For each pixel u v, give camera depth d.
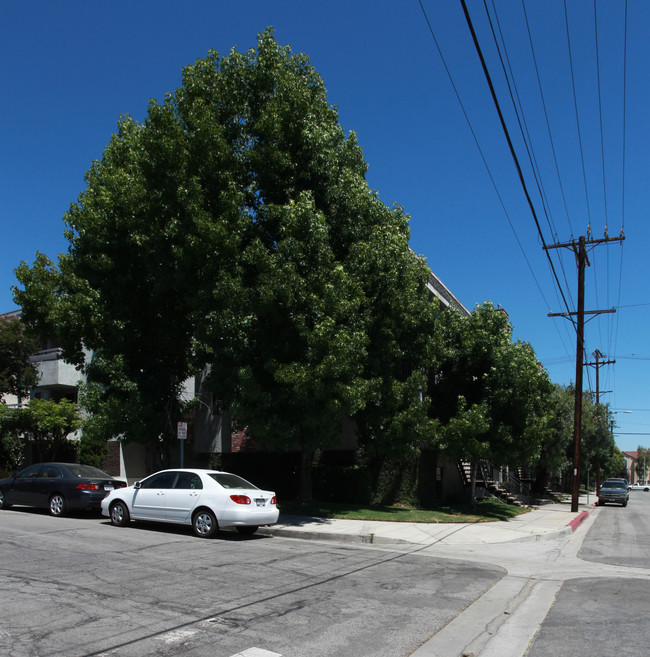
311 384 14.76
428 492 21.73
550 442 35.62
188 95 17.03
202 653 5.66
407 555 12.13
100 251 18.80
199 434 24.53
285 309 15.49
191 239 15.29
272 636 6.26
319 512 17.28
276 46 17.55
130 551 10.87
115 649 5.68
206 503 13.07
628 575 10.73
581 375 27.72
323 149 16.77
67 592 7.70
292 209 15.45
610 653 6.12
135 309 19.38
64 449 26.34
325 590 8.38
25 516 15.88
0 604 7.07
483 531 16.22
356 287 15.88
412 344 19.02
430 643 6.36
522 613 7.76
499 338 21.06
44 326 19.09
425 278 18.47
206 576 8.92
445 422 21.25
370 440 18.70
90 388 18.72
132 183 17.23
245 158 16.81
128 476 24.58
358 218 17.23
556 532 17.11
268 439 15.87
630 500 49.62
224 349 15.80
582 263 27.55
